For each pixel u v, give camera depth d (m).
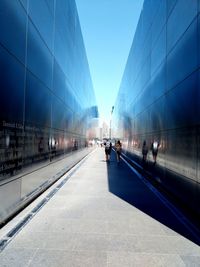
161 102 9.90
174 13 8.16
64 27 12.69
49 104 9.29
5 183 5.23
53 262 3.69
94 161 20.97
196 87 6.03
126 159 23.56
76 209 6.46
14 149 5.70
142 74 15.44
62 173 12.44
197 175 5.89
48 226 5.18
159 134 10.16
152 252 4.09
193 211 6.09
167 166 8.70
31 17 6.89
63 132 12.59
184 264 3.72
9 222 5.36
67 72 13.84
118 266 3.61
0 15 4.81
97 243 4.39
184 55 7.02
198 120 5.88
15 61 5.69
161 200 7.56
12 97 5.52
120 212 6.27
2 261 3.70
